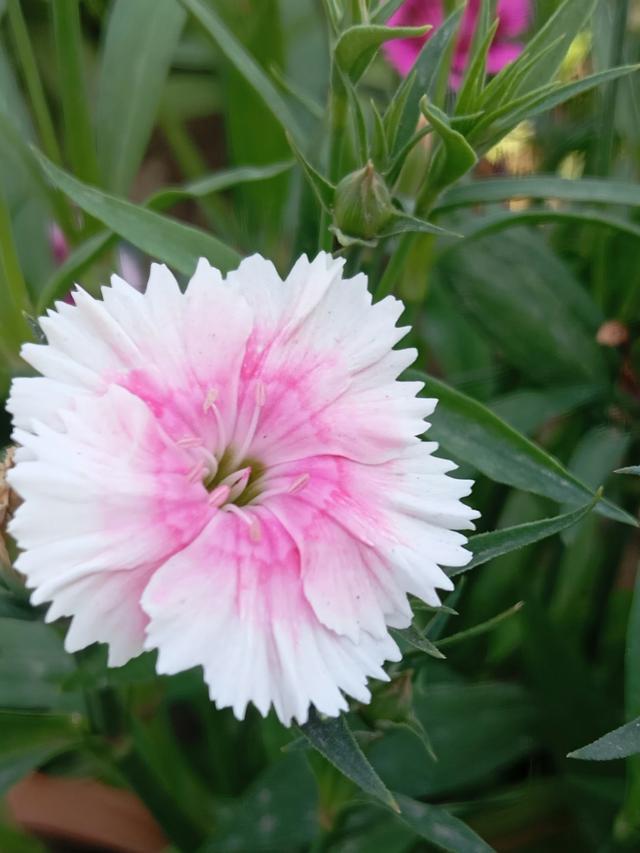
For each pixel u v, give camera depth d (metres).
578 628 0.18
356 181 0.12
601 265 0.17
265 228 0.19
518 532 0.11
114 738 0.15
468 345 0.20
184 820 0.16
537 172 0.19
